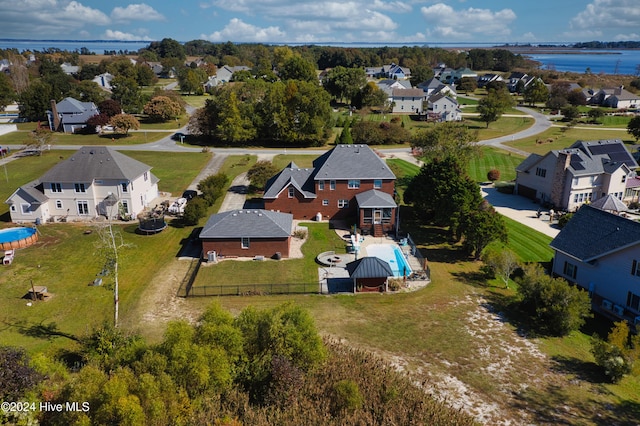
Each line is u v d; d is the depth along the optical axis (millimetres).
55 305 38406
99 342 28891
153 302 39156
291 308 29562
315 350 27750
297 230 54500
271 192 58875
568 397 27812
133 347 26484
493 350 32625
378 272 40469
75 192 58406
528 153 97562
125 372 22766
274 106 102000
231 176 78625
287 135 102062
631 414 26547
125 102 140000
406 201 61188
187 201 64000
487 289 41938
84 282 42438
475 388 28328
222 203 64938
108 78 196625
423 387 27672
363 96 150250
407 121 136500
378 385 26797
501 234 46375
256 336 28094
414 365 30406
